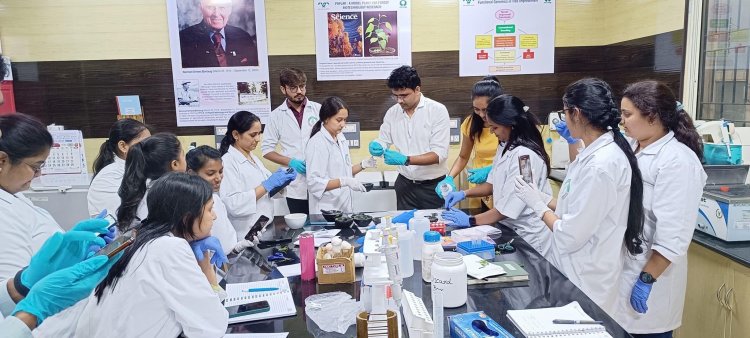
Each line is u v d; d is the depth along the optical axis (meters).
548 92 3.86
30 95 3.81
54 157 3.38
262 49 3.77
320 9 3.72
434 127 3.24
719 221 2.06
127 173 1.69
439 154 3.18
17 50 3.75
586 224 1.65
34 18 3.71
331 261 1.65
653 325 1.85
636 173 1.66
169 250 1.23
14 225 1.44
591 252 1.72
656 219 1.74
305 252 1.70
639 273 1.77
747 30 2.51
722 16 2.66
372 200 3.61
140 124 2.18
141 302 1.21
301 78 3.37
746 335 1.93
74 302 1.20
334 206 2.93
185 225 1.34
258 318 1.41
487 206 3.04
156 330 1.22
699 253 2.17
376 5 3.72
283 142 3.54
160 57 3.78
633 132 1.81
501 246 1.96
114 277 1.23
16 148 1.36
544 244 2.15
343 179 2.79
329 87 3.83
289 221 2.33
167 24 3.73
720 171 2.30
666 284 1.83
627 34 3.47
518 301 1.47
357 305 1.47
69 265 1.32
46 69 3.78
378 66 3.80
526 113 2.25
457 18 3.76
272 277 1.76
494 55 3.80
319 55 3.78
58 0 3.70
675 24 2.93
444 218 2.35
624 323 1.82
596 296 1.74
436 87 3.84
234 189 2.37
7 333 1.09
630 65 3.45
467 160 3.33
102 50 3.77
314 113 3.51
